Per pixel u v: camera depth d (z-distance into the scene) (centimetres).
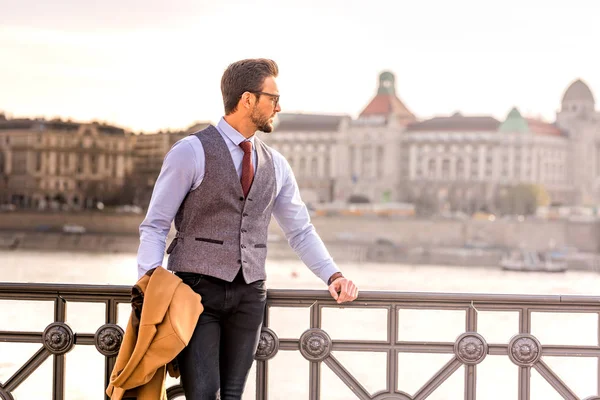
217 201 407
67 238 11556
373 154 17550
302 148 17875
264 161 421
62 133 15088
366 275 9112
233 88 412
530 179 17538
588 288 7906
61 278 7681
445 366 451
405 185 17638
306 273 8306
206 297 407
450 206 17188
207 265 405
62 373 456
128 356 400
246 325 420
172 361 423
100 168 15162
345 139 17588
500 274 9544
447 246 11644
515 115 17712
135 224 11819
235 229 411
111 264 9231
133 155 15150
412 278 8881
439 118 18425
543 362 449
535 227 11494
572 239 11450
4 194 15012
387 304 449
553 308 447
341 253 11244
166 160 410
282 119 18238
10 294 454
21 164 15075
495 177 17500
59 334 452
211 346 408
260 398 454
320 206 14212
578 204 18238
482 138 17512
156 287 394
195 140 410
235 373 423
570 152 18488
